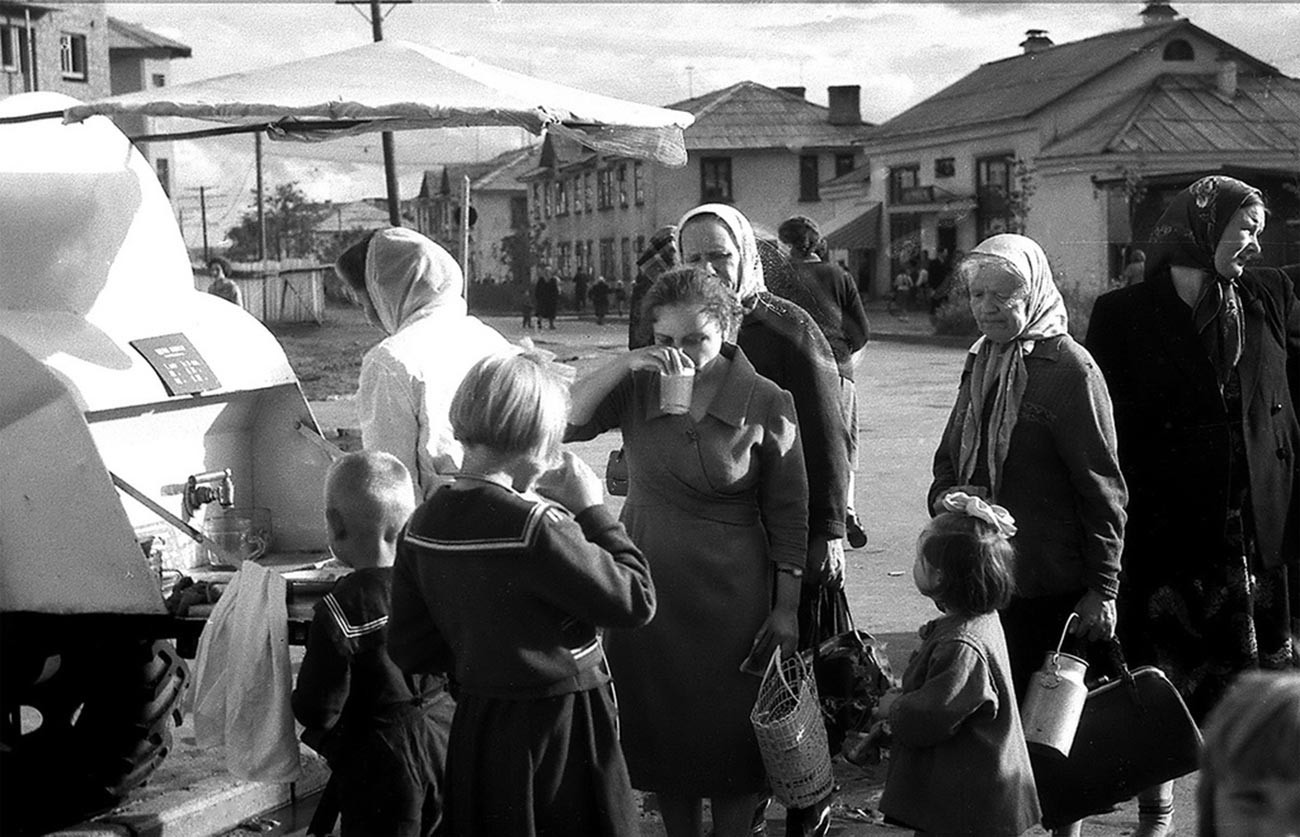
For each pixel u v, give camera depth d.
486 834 3.46
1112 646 4.52
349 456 3.95
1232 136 39.94
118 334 4.41
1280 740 2.28
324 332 37.28
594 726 3.55
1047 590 4.48
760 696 4.19
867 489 12.36
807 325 4.70
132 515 4.39
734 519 4.28
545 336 42.84
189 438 4.67
